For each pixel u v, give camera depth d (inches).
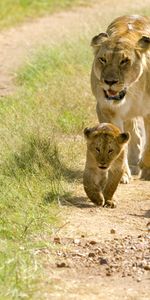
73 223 500.7
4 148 605.6
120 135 525.3
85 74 843.4
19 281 402.6
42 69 898.7
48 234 478.0
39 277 415.5
